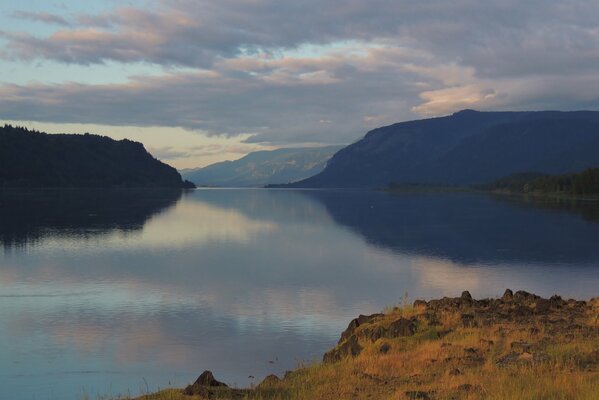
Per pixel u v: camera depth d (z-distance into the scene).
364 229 123.88
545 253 81.62
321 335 38.62
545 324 18.48
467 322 19.33
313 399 13.41
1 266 70.25
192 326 41.19
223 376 30.19
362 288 56.72
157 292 54.38
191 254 84.38
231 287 57.03
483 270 68.00
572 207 179.00
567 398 11.11
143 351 35.03
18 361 33.09
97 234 110.69
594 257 77.31
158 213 178.50
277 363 32.41
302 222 147.38
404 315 21.56
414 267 70.69
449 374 14.08
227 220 154.75
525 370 13.55
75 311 46.09
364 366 16.06
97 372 31.16
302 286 57.78
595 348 14.97
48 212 164.75
